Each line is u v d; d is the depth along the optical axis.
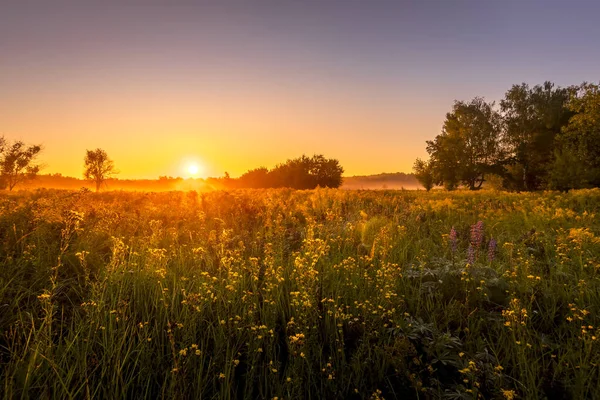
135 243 6.56
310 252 5.59
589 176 38.03
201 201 13.61
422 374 3.47
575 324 4.04
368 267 5.80
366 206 13.17
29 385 2.85
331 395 3.19
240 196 15.66
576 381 3.16
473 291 4.75
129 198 16.05
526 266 5.32
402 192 24.58
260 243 7.01
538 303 4.73
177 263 5.63
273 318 4.07
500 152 55.88
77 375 3.17
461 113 57.34
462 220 10.38
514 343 3.65
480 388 3.23
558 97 51.91
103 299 4.11
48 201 9.31
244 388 3.22
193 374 3.29
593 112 36.69
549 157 48.22
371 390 3.28
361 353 3.58
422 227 9.33
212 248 6.68
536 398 2.97
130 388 3.18
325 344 3.94
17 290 4.40
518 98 54.12
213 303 4.53
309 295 4.28
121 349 3.57
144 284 4.75
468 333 3.89
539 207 11.38
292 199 15.48
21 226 6.78
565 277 5.42
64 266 5.34
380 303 4.35
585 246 6.59
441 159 57.53
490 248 5.39
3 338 3.56
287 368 3.42
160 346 3.71
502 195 20.52
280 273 5.02
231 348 3.77
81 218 5.80
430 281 5.09
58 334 3.77
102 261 5.54
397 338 3.59
